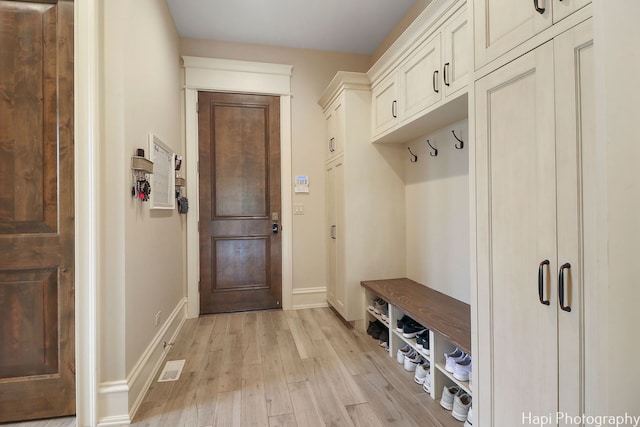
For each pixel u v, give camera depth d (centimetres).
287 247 336
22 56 156
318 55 346
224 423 153
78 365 152
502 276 109
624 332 69
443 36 176
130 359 165
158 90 232
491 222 113
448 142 223
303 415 158
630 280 69
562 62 86
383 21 293
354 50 347
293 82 341
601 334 71
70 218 158
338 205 295
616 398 69
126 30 166
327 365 210
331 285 324
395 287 249
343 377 194
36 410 155
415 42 204
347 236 272
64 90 157
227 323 294
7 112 154
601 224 70
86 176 153
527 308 99
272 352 231
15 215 154
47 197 157
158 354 209
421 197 258
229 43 327
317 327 282
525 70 98
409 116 215
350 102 273
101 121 158
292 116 340
